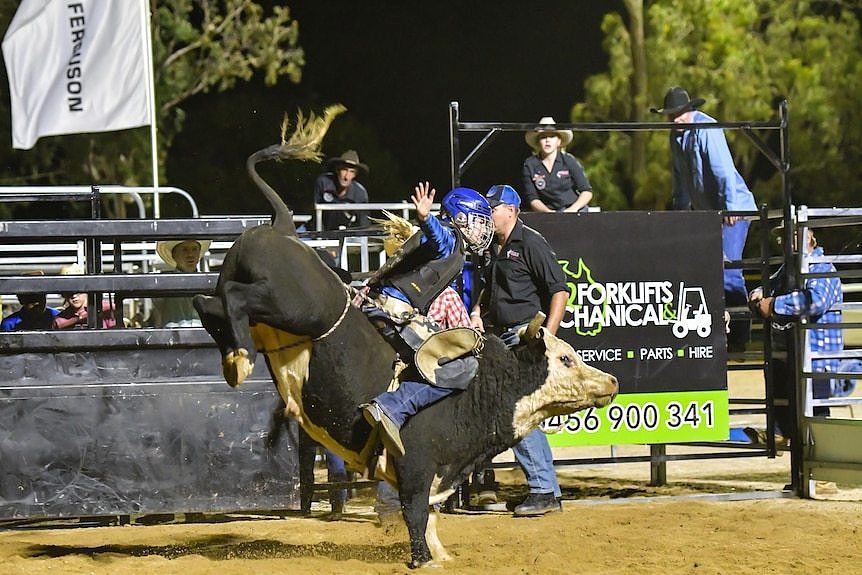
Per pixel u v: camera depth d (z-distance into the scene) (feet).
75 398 46.75
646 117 164.55
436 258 42.73
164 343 47.19
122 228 47.21
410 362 41.45
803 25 167.53
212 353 47.62
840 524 49.57
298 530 50.52
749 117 164.76
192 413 47.42
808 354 58.08
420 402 40.60
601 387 42.11
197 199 187.01
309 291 39.52
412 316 41.83
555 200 67.97
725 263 58.49
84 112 83.66
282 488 47.83
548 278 51.26
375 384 40.93
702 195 66.95
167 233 47.42
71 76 83.51
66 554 45.55
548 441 54.90
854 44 169.78
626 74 165.58
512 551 44.47
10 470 46.26
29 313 61.31
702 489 61.16
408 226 45.78
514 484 64.49
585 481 64.64
